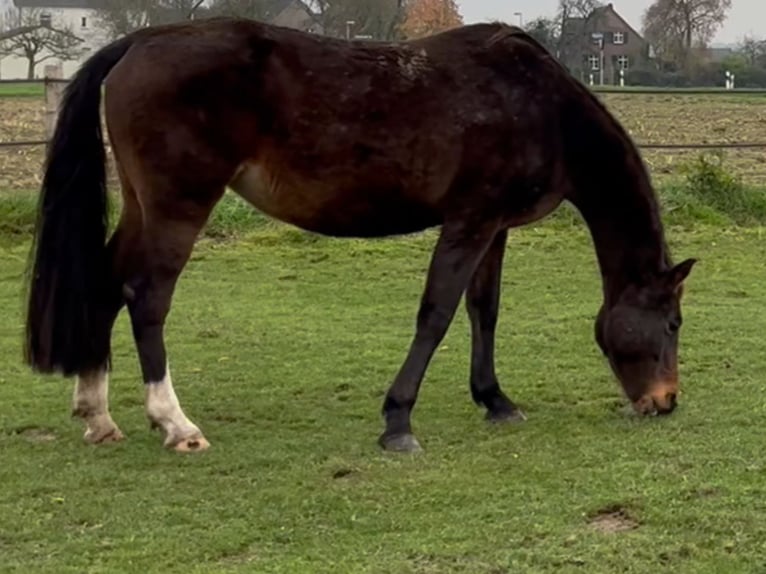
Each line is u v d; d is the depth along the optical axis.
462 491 4.68
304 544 4.18
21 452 5.33
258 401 6.26
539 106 5.37
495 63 5.36
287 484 4.83
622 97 36.34
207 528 4.35
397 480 4.84
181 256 5.18
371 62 5.23
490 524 4.31
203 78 5.03
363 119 5.18
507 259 10.52
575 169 5.53
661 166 15.70
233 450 5.32
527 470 4.95
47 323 5.21
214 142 5.08
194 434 5.32
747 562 3.93
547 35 33.81
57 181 5.20
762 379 6.59
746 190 12.80
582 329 8.00
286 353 7.38
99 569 3.96
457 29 5.49
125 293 5.24
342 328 8.14
